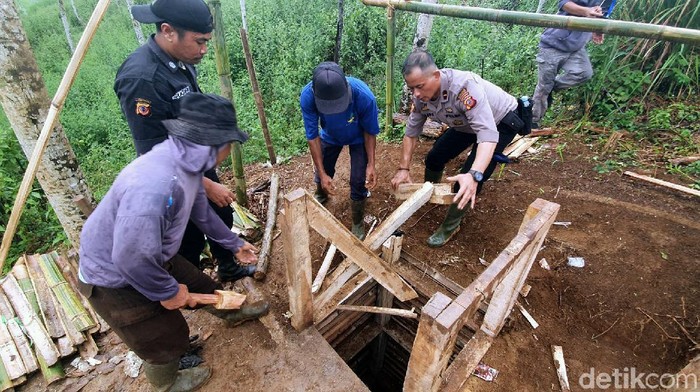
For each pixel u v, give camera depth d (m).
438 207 3.72
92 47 11.22
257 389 2.26
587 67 4.06
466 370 2.02
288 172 4.46
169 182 1.45
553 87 4.26
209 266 3.15
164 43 1.94
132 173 1.45
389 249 3.00
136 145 2.06
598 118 4.57
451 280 2.93
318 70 2.41
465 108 2.39
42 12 15.73
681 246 3.04
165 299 1.64
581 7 3.71
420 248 3.27
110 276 1.61
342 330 3.32
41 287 2.78
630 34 2.26
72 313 2.60
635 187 3.68
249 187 4.20
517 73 5.41
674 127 4.18
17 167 4.65
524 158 4.25
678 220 3.27
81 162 5.89
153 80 1.91
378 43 6.77
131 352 2.48
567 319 2.67
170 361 2.01
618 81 4.48
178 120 1.49
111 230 1.52
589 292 2.80
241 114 5.59
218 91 6.46
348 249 2.05
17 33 2.14
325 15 7.59
